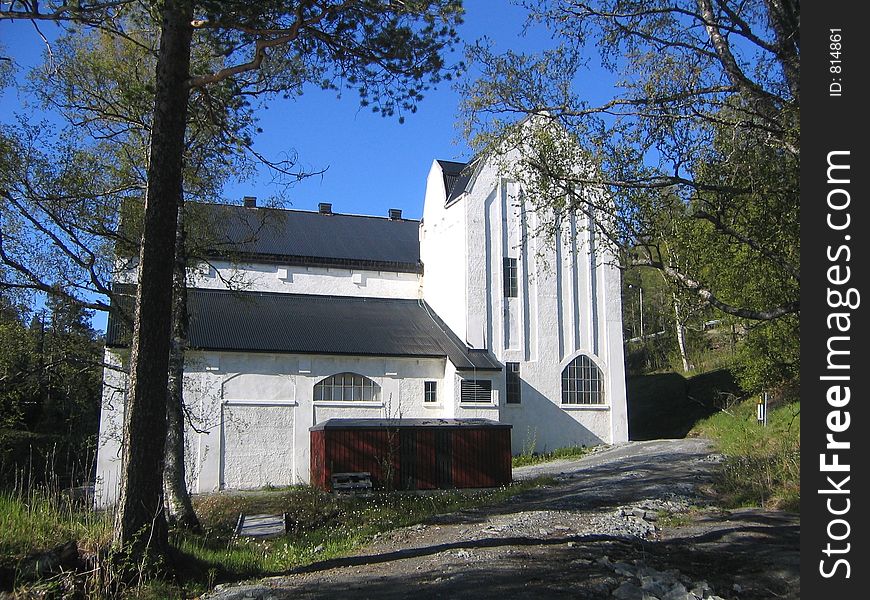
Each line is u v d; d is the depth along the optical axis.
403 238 38.12
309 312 30.14
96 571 8.36
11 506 10.20
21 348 16.16
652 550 10.66
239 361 25.14
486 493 19.44
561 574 8.88
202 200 16.97
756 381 22.39
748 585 8.73
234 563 10.92
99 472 20.89
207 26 9.59
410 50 10.32
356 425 21.09
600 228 11.59
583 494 17.11
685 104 10.60
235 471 24.31
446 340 30.05
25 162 13.66
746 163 10.80
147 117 14.97
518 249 31.44
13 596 7.74
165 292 9.70
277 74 12.16
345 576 9.47
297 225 36.44
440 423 22.06
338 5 9.79
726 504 14.78
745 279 14.13
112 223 15.48
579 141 11.44
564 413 31.03
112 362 21.23
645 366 51.59
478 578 8.75
